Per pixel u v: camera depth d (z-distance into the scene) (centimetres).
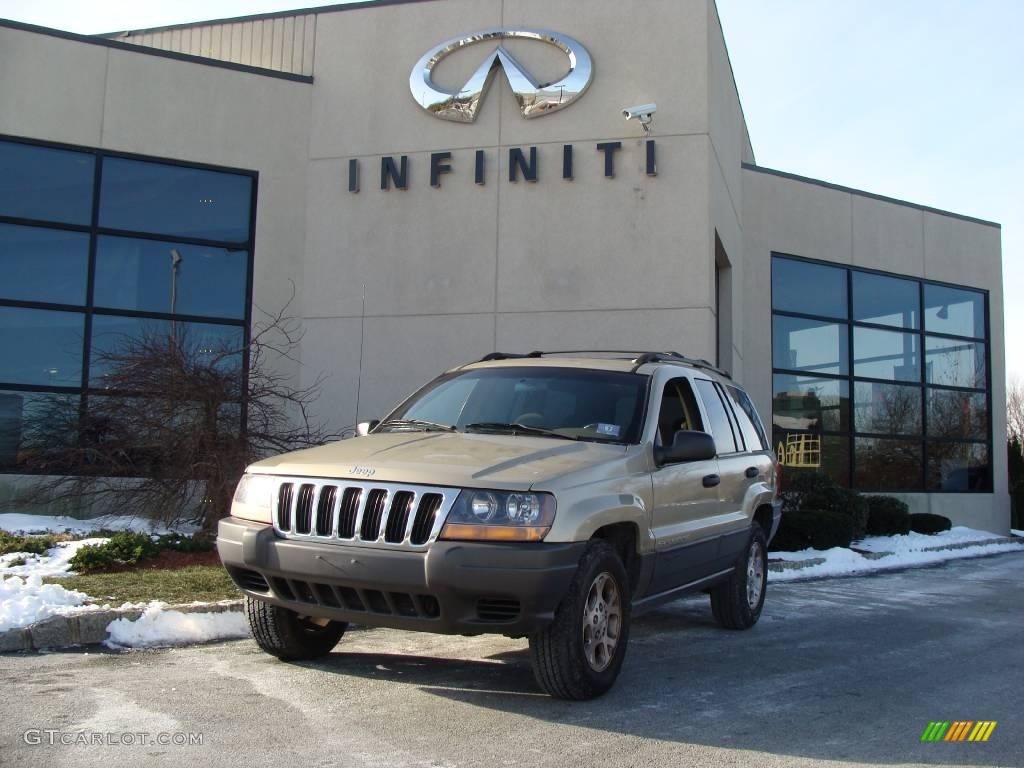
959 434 2106
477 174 1402
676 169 1362
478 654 631
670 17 1388
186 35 1584
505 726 469
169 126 1397
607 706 514
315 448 574
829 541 1411
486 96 1422
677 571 617
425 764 409
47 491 1166
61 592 696
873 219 1998
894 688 587
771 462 845
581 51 1399
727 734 472
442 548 458
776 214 1862
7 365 1281
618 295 1355
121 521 1097
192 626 662
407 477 481
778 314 1858
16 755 404
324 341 1425
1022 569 1408
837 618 870
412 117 1440
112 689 517
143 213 1377
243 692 518
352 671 574
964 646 745
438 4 1455
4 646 606
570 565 472
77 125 1351
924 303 2080
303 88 1477
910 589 1123
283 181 1453
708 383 757
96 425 1115
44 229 1322
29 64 1340
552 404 614
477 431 589
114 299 1345
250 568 511
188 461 998
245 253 1428
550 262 1378
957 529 1950
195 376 1016
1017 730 499
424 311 1404
